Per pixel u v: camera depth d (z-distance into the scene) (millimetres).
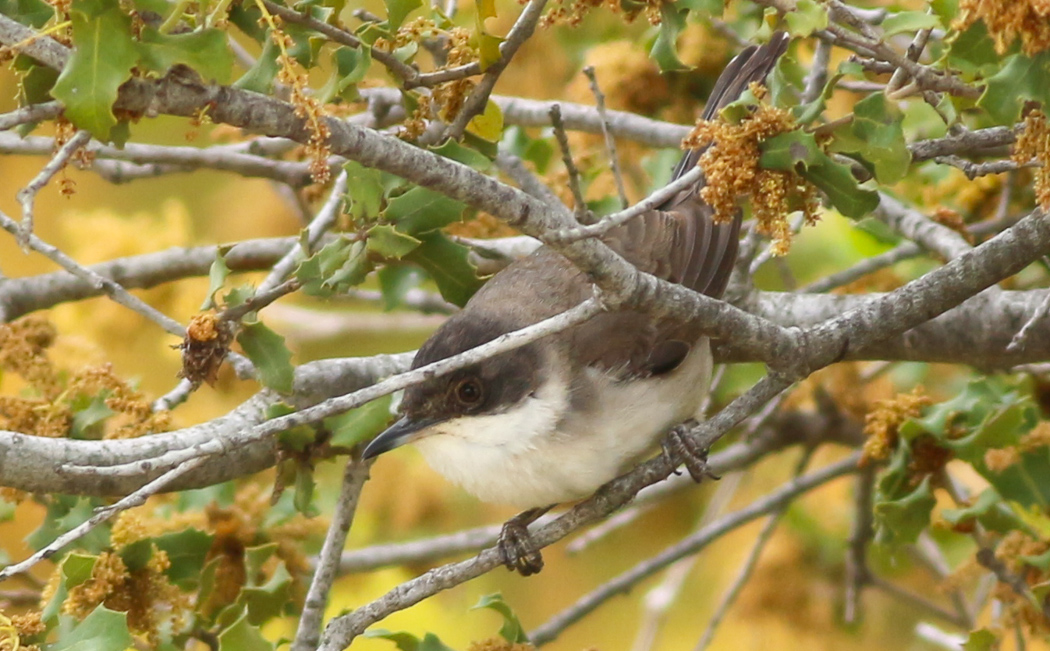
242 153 11211
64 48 6574
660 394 8781
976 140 7375
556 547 15680
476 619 14758
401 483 14641
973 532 9320
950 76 6840
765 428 12734
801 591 14156
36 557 6184
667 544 15641
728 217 7070
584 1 8289
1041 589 8672
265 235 15523
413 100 8742
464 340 8867
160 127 15039
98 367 8992
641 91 12656
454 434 8852
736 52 12445
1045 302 8008
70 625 7551
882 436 9555
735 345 7609
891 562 9500
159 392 14836
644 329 8852
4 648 6988
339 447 8930
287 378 8211
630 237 9672
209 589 8820
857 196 7020
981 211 11922
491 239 11602
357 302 16828
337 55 8070
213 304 8102
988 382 9727
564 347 8859
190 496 9477
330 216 9555
